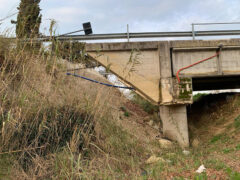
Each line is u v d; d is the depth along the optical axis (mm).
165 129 12578
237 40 12461
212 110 16516
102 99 7062
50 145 5109
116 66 11609
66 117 5906
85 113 6496
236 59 12727
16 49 5535
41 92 5555
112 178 4773
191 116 17297
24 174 4160
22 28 5699
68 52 6680
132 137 8430
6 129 4371
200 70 12508
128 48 11680
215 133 12562
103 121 6949
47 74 5828
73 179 4152
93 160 5320
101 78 9930
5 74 5273
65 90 6312
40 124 4750
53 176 4289
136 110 14859
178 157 7379
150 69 12039
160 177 5148
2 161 4191
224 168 5711
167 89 11992
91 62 8227
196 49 12453
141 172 5793
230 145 9648
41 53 5867
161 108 13422
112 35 12102
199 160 6781
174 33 12469
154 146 9344
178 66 12422
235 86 18984
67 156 4641
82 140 5820
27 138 4973
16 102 4891
